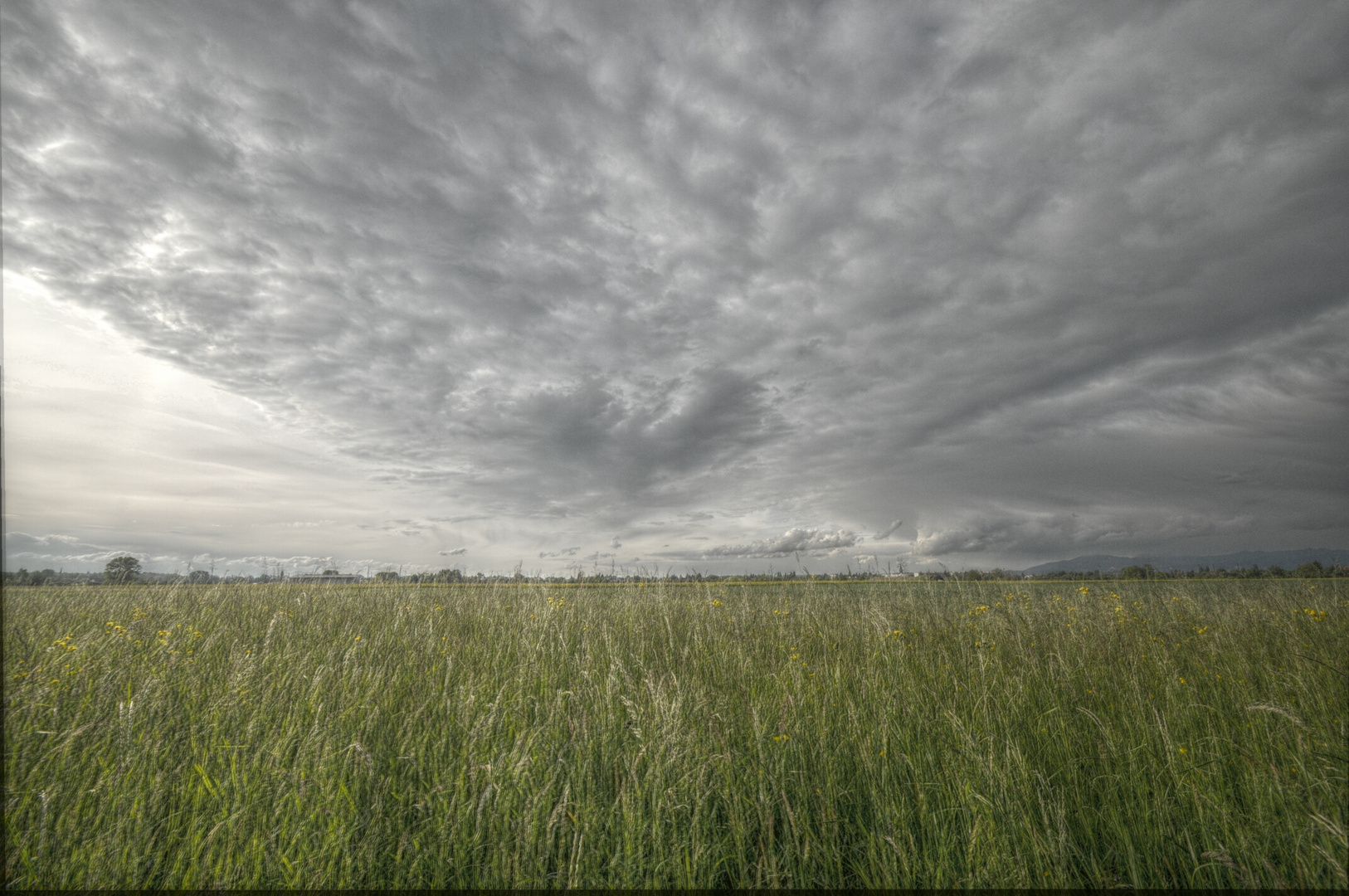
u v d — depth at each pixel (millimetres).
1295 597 8422
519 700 3764
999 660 5367
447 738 3262
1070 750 3463
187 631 5473
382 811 2686
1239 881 2359
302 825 2525
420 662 5016
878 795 2984
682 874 2404
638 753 3035
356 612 7512
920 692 4434
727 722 3535
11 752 2797
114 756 2963
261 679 4016
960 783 2980
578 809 2688
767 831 2600
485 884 2365
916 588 10578
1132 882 2438
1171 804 2889
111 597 7316
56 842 2467
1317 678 4441
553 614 6863
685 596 9234
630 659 5238
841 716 3846
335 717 3510
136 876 2334
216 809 2719
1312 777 2953
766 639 6535
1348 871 2297
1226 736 3523
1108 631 6570
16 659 4004
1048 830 2547
